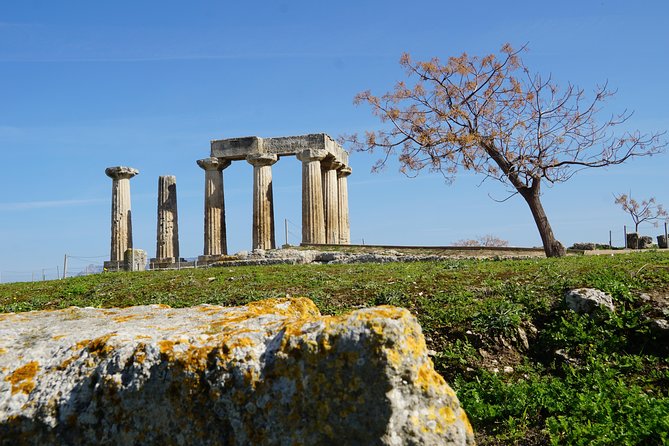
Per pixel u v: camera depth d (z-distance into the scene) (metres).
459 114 25.05
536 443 6.62
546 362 9.15
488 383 8.29
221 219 37.97
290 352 3.93
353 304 11.87
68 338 4.50
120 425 4.03
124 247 37.84
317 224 35.28
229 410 3.92
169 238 37.69
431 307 10.77
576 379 8.30
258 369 3.96
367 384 3.73
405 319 4.00
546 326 9.88
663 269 11.61
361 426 3.72
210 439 3.91
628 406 6.94
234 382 3.96
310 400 3.81
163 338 4.26
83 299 15.76
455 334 9.70
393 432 3.71
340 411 3.76
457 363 8.94
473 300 10.86
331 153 37.53
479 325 9.73
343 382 3.78
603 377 8.15
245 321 4.61
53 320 5.32
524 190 23.78
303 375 3.86
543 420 7.16
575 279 11.57
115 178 38.31
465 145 24.33
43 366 4.30
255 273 17.84
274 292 13.57
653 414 6.55
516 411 7.33
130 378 4.07
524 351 9.41
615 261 13.95
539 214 23.56
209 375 3.99
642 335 9.06
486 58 26.00
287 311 5.34
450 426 3.89
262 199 36.16
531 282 11.95
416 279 13.37
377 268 16.92
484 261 17.95
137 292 15.82
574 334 9.40
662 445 5.97
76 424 4.05
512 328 9.62
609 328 9.34
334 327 3.91
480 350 9.29
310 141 36.31
